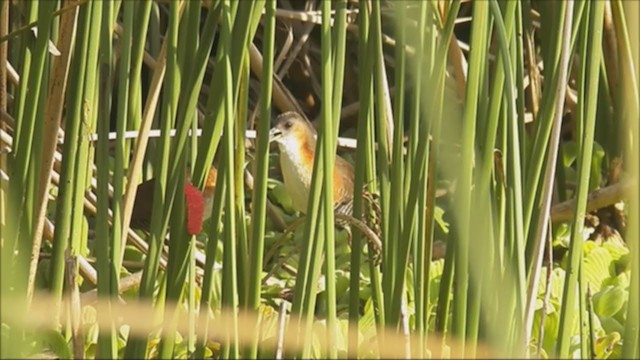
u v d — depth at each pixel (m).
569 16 5.39
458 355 5.51
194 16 5.62
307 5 11.51
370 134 6.60
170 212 5.72
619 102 9.66
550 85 5.78
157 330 6.68
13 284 5.31
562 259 9.56
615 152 10.27
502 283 5.48
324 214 5.30
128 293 7.78
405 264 5.53
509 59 5.25
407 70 6.18
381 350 5.38
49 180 6.18
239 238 5.86
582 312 5.71
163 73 6.06
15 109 6.12
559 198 10.07
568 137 11.77
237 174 5.93
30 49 6.11
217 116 5.61
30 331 5.98
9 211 5.56
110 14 5.92
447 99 5.59
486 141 5.49
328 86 5.21
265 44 5.41
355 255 5.89
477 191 5.51
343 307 8.45
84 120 6.12
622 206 10.05
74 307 5.80
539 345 5.61
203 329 5.64
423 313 5.91
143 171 9.18
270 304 7.89
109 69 5.75
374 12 5.54
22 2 8.52
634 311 5.39
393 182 5.51
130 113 7.85
